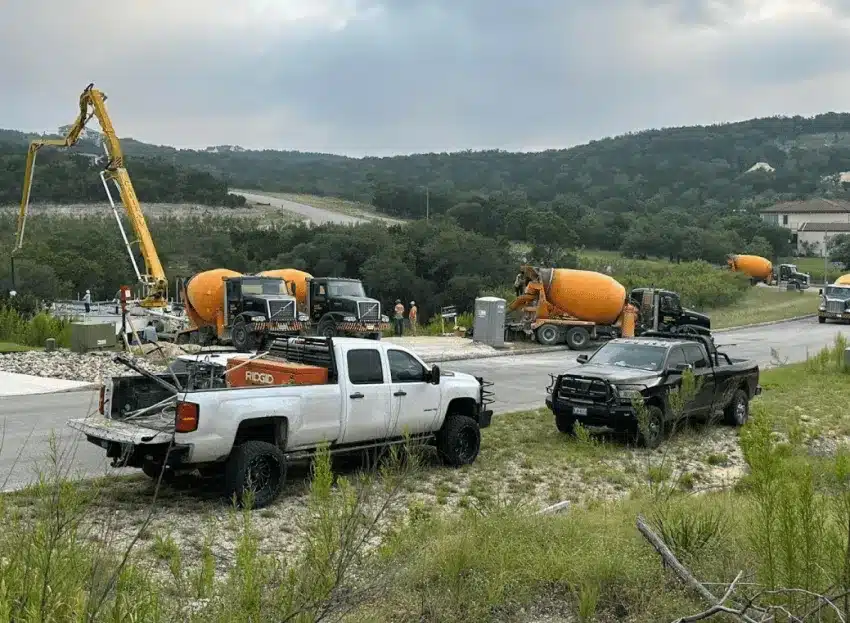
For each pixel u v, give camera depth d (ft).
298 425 30.22
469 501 30.07
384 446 31.07
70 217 354.74
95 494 20.85
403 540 20.68
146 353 77.92
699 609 18.38
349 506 20.30
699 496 30.76
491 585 19.43
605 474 36.60
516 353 100.37
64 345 87.86
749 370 51.96
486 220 335.26
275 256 273.75
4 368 67.46
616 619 19.02
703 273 255.70
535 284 111.14
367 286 217.36
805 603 16.67
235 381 33.55
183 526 25.61
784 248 383.65
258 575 16.38
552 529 23.47
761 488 19.84
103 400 30.37
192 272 250.57
